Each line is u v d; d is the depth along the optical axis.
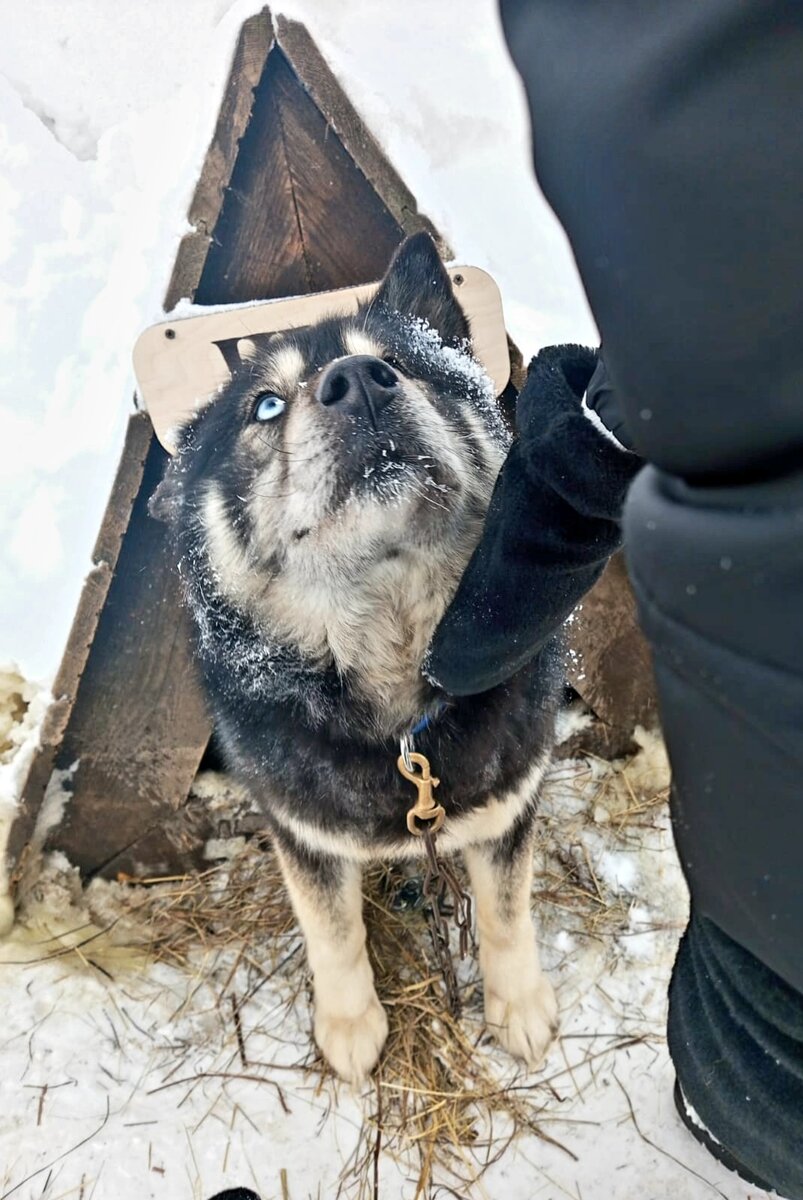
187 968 2.19
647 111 0.59
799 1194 1.29
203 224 1.92
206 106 1.96
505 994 1.99
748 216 0.57
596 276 0.66
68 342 2.41
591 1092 1.92
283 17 1.85
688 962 1.50
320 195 2.02
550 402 1.14
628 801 2.50
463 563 1.58
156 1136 1.87
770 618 0.63
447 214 2.18
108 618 2.12
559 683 1.86
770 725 0.67
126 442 1.96
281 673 1.64
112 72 2.99
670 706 0.77
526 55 0.69
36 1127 1.87
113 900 2.35
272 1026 2.07
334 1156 1.84
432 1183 1.79
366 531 1.46
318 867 1.84
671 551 0.65
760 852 0.79
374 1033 1.96
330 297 1.98
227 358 1.99
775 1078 1.21
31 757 2.10
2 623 2.22
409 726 1.64
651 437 0.67
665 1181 1.78
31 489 2.30
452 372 1.74
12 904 2.18
